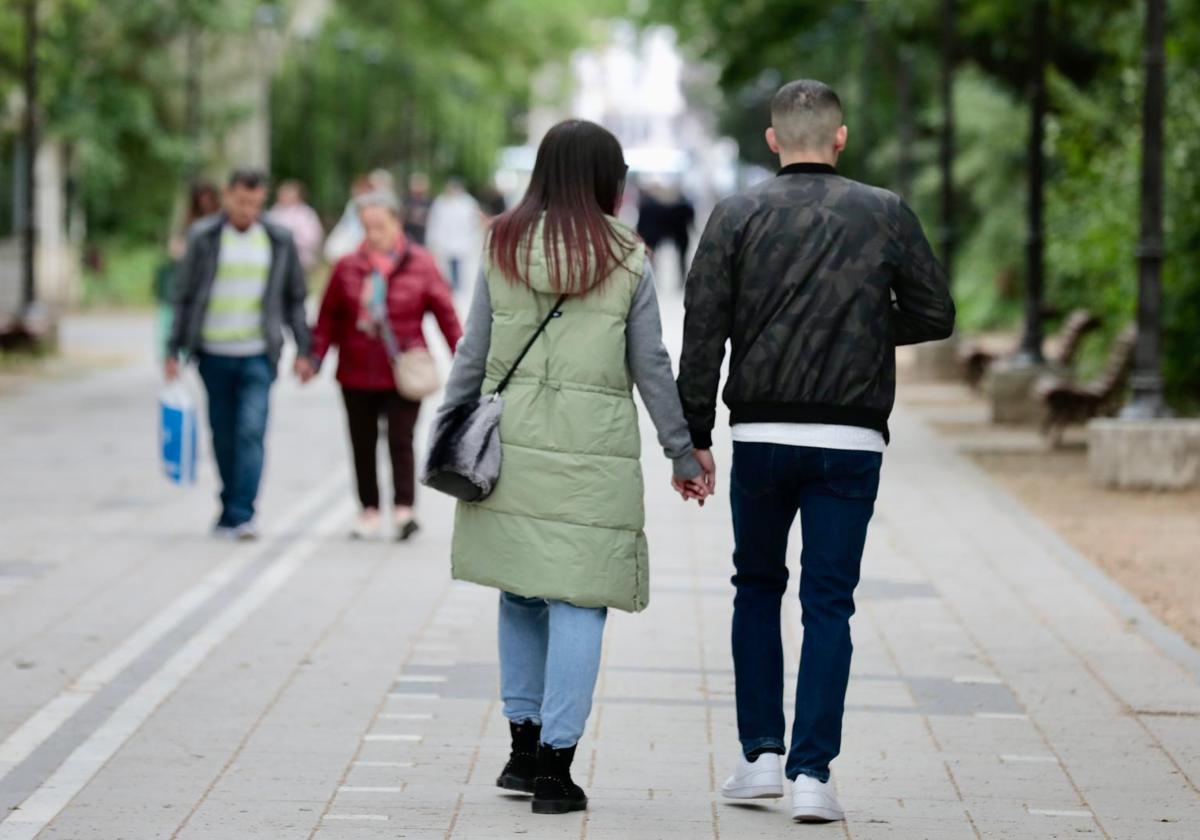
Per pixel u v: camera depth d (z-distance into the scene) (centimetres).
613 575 1089
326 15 11381
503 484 1089
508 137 16588
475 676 1466
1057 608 1750
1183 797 1156
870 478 1073
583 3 12900
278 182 10975
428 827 1074
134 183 7794
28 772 1187
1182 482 2559
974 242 6550
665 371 1098
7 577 1873
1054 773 1209
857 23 7969
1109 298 3403
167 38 7462
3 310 6138
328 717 1334
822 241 1060
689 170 16688
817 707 1071
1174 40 3438
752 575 1114
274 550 2045
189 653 1538
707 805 1127
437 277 2098
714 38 8525
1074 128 3778
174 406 2069
